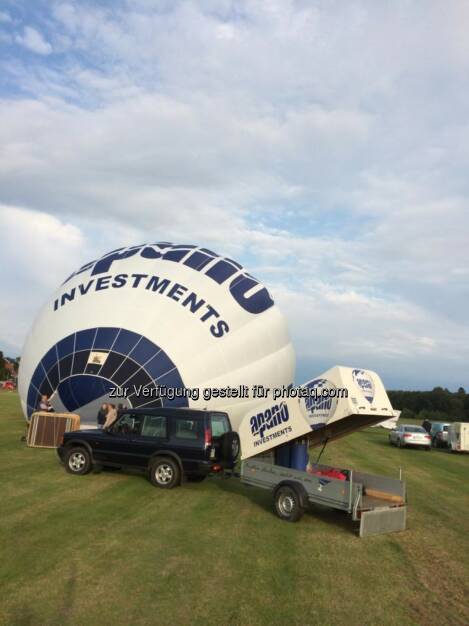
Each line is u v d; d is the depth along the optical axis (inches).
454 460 868.0
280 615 207.9
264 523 346.6
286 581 244.5
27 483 420.5
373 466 692.1
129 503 375.2
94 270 690.2
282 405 406.9
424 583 253.9
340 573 260.2
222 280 681.0
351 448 957.2
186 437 433.7
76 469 467.8
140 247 729.6
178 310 625.0
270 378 690.2
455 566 282.4
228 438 441.7
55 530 299.6
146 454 441.1
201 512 363.6
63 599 210.5
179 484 439.2
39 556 256.7
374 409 381.7
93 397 597.9
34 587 220.4
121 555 264.5
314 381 391.5
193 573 246.5
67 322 632.4
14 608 200.7
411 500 460.8
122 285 647.1
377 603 226.1
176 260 689.0
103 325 609.3
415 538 334.6
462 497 493.4
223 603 215.6
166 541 291.6
